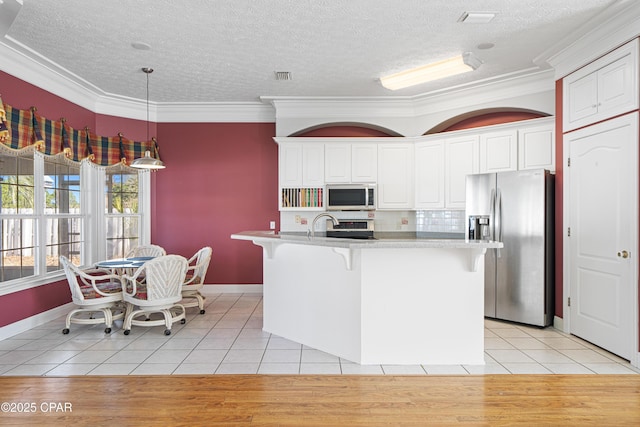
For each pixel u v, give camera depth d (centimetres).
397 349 339
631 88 334
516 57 434
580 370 326
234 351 371
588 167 389
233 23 359
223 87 536
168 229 632
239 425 242
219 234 635
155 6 329
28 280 439
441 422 246
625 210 343
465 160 538
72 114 518
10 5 314
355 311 343
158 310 427
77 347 381
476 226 491
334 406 265
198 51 418
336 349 360
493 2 323
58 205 498
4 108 393
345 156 592
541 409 261
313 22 357
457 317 340
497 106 519
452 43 399
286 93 558
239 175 634
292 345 388
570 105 416
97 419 248
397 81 481
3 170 412
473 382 303
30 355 359
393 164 591
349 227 607
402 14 343
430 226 605
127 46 405
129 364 338
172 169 630
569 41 389
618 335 352
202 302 508
